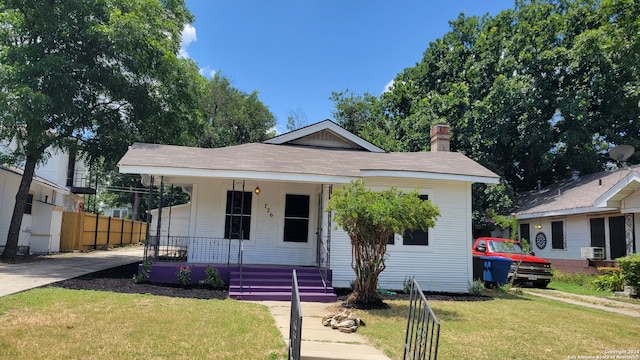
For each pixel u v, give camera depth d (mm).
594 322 8539
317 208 13156
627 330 7895
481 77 24188
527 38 23406
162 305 7895
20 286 8930
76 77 14430
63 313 6812
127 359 4918
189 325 6539
